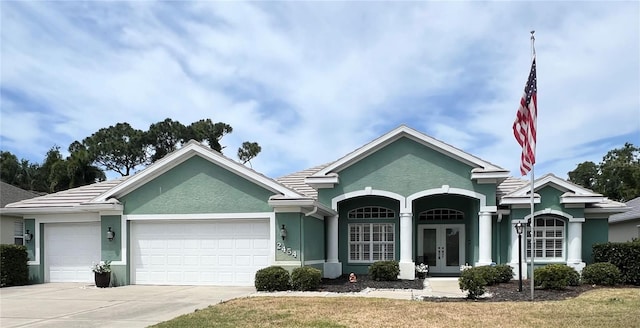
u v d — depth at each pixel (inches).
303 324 405.1
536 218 790.5
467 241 863.1
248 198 691.4
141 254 718.5
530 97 574.6
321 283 700.0
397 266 751.7
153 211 714.8
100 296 598.5
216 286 686.5
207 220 706.2
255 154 2038.6
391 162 795.4
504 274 712.4
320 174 799.7
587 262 805.9
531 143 569.0
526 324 405.1
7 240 957.2
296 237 671.1
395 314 447.5
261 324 406.3
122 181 793.6
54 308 514.0
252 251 691.4
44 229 781.3
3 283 716.7
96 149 1802.4
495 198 764.0
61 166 1514.5
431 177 781.9
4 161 2046.0
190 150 701.9
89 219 760.3
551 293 596.7
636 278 677.9
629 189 1898.4
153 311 487.8
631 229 1232.2
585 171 2338.8
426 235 880.9
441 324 406.0
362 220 857.5
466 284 550.0
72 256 772.0
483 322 413.4
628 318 423.5
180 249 710.5
